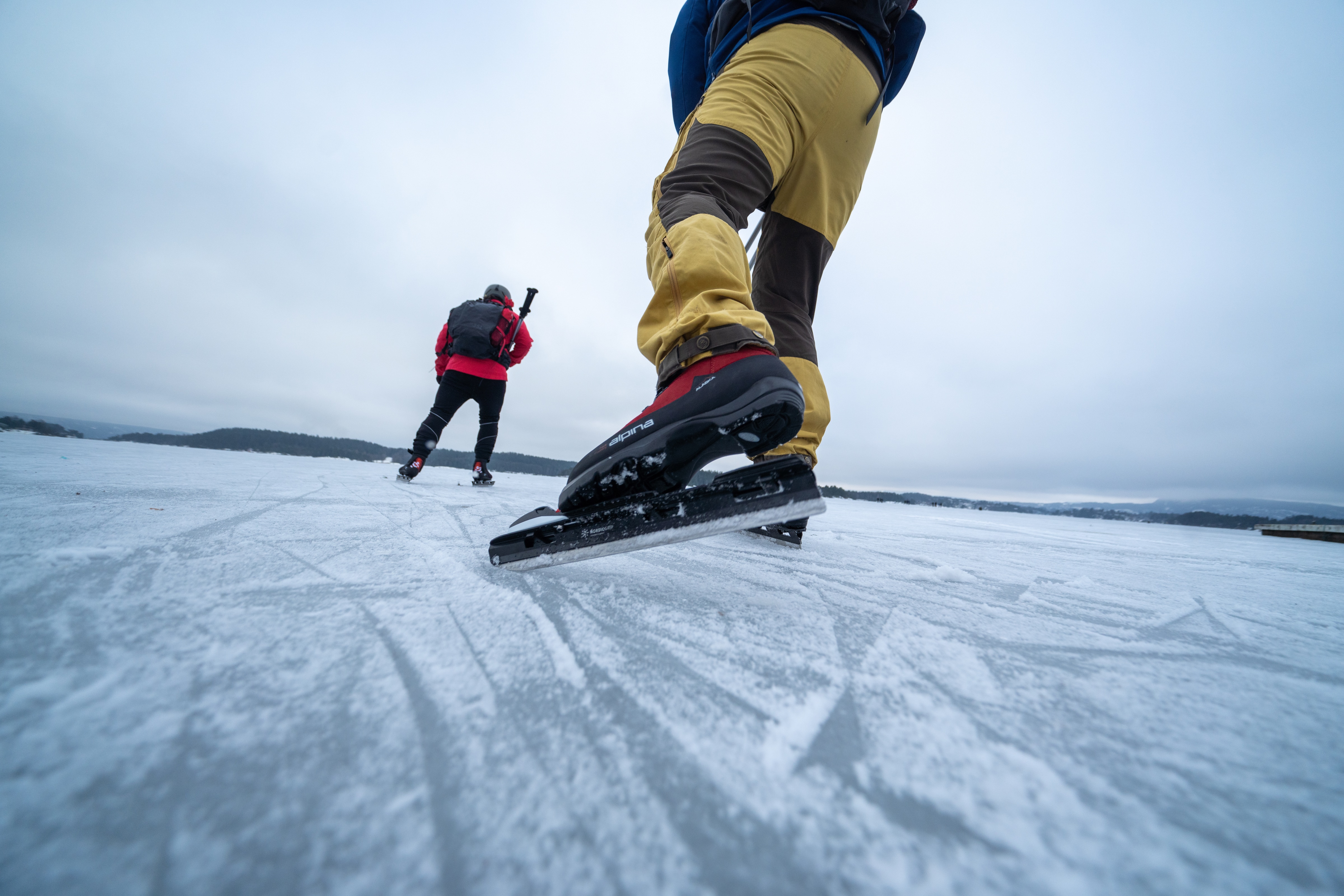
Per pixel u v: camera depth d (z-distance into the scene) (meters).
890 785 0.36
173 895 0.24
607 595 0.80
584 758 0.37
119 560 0.80
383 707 0.41
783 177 1.53
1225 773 0.40
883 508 6.03
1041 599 1.04
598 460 0.89
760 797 0.34
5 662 0.44
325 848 0.28
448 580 0.82
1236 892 0.28
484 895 0.26
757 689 0.50
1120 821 0.33
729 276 0.99
